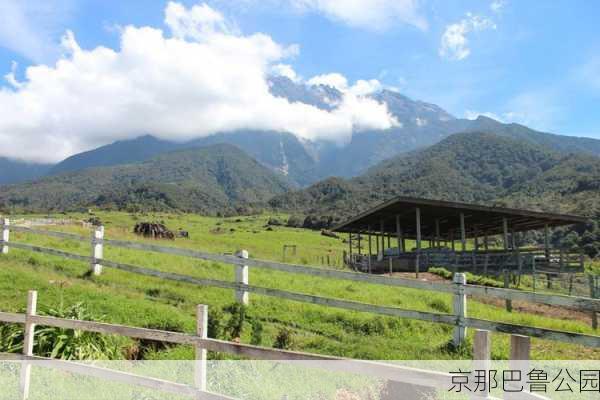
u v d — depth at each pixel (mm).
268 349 5328
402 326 11250
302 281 17641
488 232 43750
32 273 14047
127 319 10383
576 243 65938
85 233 28500
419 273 26797
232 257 12477
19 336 8453
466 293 9672
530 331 8773
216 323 9953
